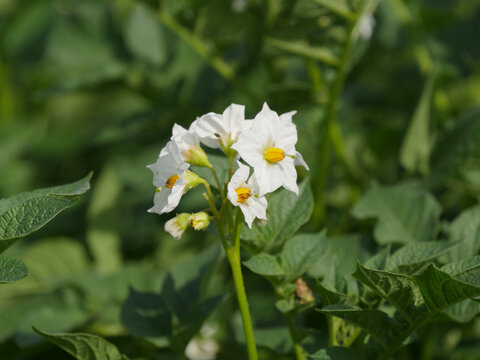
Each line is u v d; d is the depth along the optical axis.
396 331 0.62
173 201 0.59
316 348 0.65
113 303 0.76
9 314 0.78
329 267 0.66
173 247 0.93
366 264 0.63
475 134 0.78
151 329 0.68
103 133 0.92
